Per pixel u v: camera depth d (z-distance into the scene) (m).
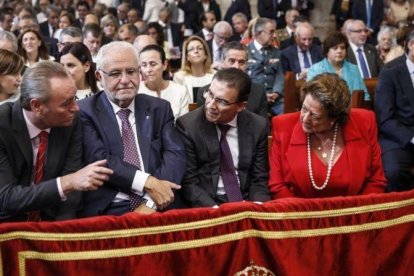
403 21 13.11
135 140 4.63
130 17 14.66
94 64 6.62
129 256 3.49
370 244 3.90
